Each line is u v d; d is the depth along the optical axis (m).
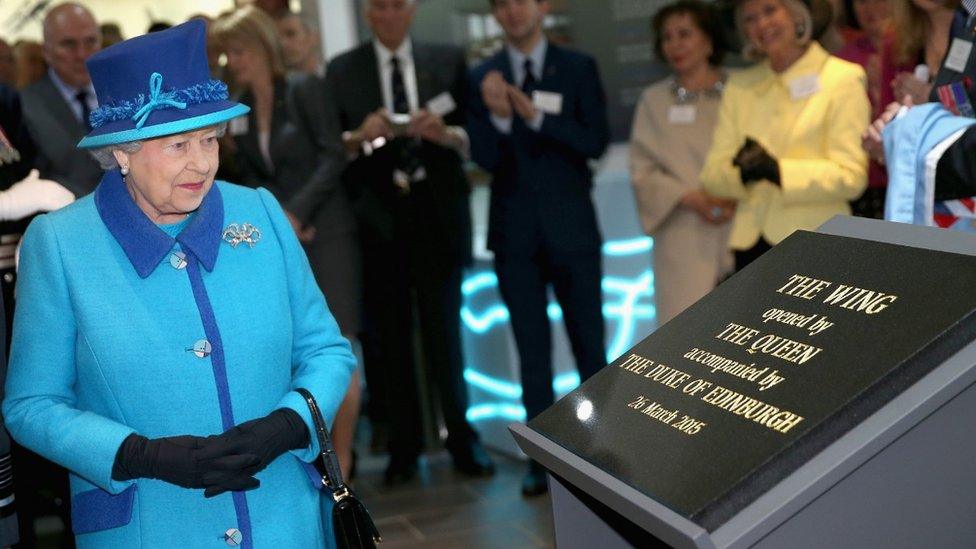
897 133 2.23
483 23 5.32
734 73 3.76
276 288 1.82
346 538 1.76
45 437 1.68
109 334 1.71
